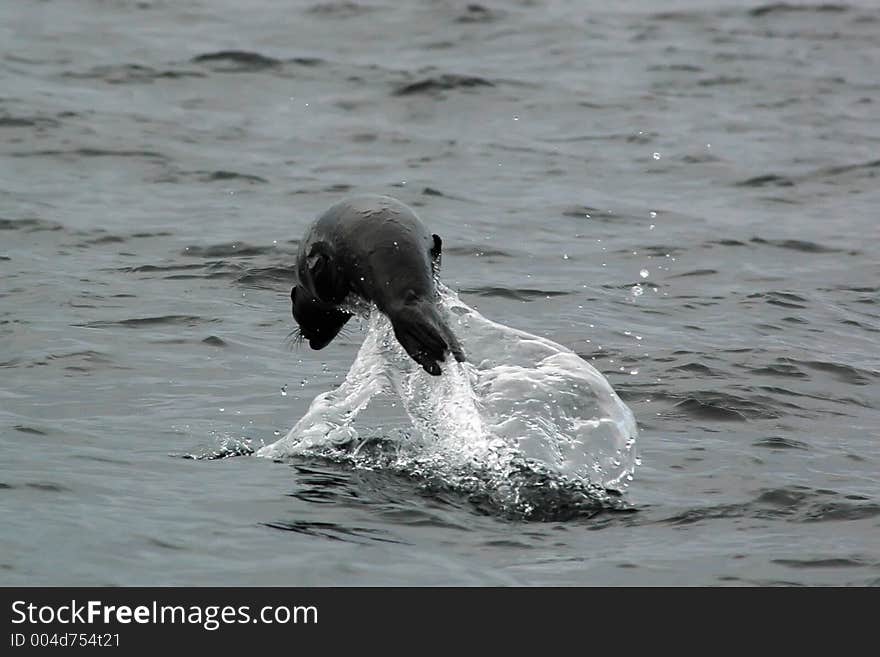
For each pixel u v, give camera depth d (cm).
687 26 9769
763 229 5656
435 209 5819
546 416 3022
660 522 2711
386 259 2769
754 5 10375
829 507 2789
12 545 2489
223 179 6178
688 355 3972
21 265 4800
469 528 2659
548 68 8550
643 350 4034
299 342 3425
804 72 8619
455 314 3309
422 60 8625
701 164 6688
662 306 4591
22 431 3173
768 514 2756
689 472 3008
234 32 9106
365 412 3316
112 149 6525
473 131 7212
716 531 2664
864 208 6047
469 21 9662
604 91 8062
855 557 2525
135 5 9719
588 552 2553
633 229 5612
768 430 3353
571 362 3184
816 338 4253
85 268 4809
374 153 6744
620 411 3109
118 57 8312
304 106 7556
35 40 8625
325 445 3091
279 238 5278
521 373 3127
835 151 6962
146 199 5819
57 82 7700
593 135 7188
